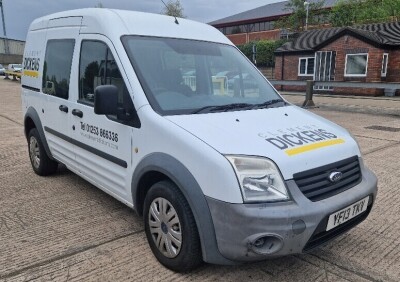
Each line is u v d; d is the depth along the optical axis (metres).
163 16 4.00
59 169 5.77
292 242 2.52
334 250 3.45
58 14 4.77
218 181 2.56
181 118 3.04
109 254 3.31
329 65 20.41
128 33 3.55
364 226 3.93
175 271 3.04
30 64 5.41
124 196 3.53
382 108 13.46
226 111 3.31
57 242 3.52
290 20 38.50
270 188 2.56
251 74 4.11
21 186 5.05
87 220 4.00
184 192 2.74
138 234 3.69
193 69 3.65
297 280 2.98
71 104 4.19
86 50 3.94
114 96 3.14
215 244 2.66
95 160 3.88
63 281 2.92
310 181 2.71
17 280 2.92
